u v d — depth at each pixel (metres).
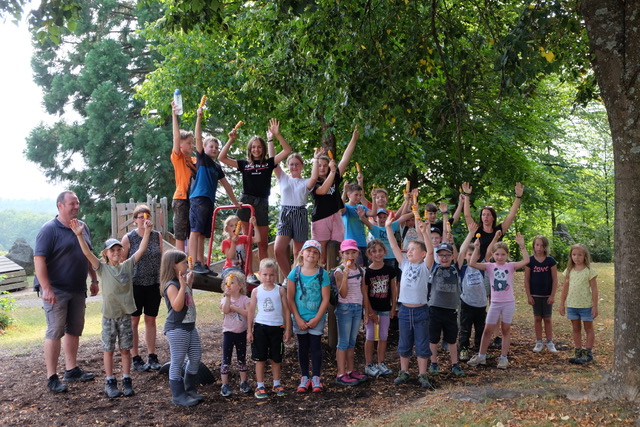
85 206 26.36
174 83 12.82
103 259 6.43
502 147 15.59
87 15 26.23
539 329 7.82
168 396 6.03
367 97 7.87
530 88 8.55
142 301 6.79
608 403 4.83
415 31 8.37
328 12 7.68
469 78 8.40
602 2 5.03
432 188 16.80
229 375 6.42
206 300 12.59
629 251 4.99
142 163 25.33
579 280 7.20
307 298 6.17
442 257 6.72
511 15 10.20
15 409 5.66
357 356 7.70
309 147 14.03
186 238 7.11
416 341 6.34
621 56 4.97
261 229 7.24
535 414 4.80
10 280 17.14
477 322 7.57
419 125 8.30
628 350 4.95
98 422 5.34
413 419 4.99
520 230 22.50
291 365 7.16
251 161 7.14
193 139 7.09
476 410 5.03
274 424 5.28
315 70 8.61
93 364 7.17
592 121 22.09
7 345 8.59
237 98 12.58
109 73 25.64
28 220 91.06
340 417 5.41
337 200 7.35
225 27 7.45
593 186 24.64
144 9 25.16
